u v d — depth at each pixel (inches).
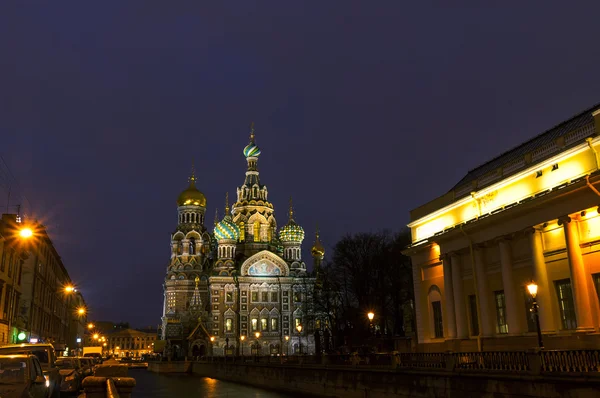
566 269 1246.3
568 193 1207.6
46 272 3353.8
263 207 5708.7
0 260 2053.4
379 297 3238.2
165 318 5305.1
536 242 1311.5
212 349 4781.0
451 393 1073.5
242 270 5078.7
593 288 1176.8
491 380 968.3
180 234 5511.8
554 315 1268.5
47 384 903.7
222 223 5236.2
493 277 1482.5
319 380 1697.8
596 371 788.0
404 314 3326.8
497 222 1446.9
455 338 1601.9
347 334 3410.4
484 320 1480.1
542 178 1357.0
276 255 5182.1
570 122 1499.8
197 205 5669.3
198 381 2696.9
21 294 2682.1
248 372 2475.4
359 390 1439.5
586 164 1235.2
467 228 1540.4
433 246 1784.0
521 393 902.4
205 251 5620.1
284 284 5113.2
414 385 1197.7
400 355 1293.1
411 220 1991.9
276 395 1793.8
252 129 6048.2
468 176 1873.8
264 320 5014.8
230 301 5009.8
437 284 1771.7
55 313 3927.2
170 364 3823.8
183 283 5344.5
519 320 1360.7
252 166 5900.6
